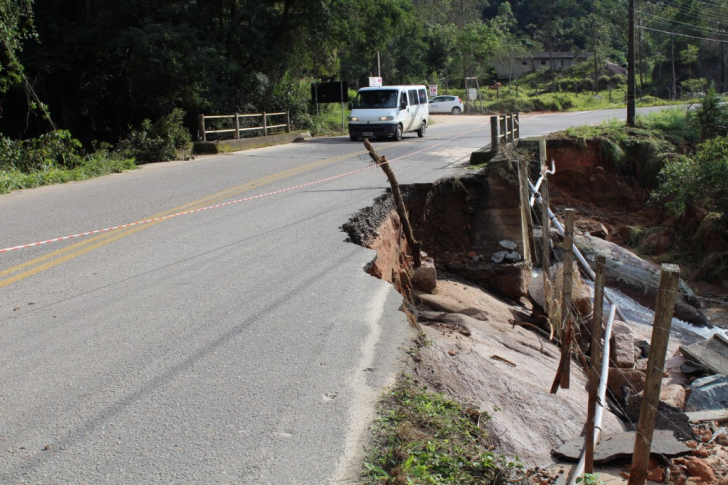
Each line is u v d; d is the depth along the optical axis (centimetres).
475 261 1402
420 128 2689
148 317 623
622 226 2134
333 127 3344
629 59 2600
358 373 511
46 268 786
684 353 1162
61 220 1065
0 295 689
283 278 749
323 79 4088
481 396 575
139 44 2355
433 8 8519
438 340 668
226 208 1159
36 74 2638
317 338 577
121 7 2527
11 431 419
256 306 656
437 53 7506
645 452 412
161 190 1374
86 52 2631
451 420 469
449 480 388
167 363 522
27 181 1438
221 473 376
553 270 1220
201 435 417
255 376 501
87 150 2838
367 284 733
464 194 1466
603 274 506
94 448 400
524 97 6222
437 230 1440
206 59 2473
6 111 2811
